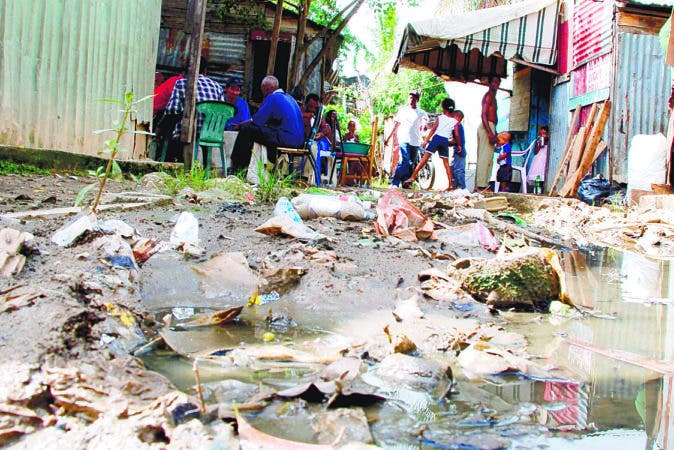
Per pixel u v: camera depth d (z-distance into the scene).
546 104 13.14
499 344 2.06
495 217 6.57
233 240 3.46
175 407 1.28
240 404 1.35
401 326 2.16
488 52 11.77
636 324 2.44
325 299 2.49
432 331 2.09
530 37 11.80
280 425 1.29
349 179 12.27
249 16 13.24
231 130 8.41
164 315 2.16
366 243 3.79
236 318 2.20
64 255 2.34
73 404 1.28
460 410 1.45
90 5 6.11
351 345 1.90
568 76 11.87
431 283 2.79
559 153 12.25
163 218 3.93
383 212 4.27
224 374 1.61
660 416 1.45
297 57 11.98
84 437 1.17
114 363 1.52
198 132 7.25
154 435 1.20
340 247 3.59
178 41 13.23
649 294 3.13
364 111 28.42
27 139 5.34
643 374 1.79
